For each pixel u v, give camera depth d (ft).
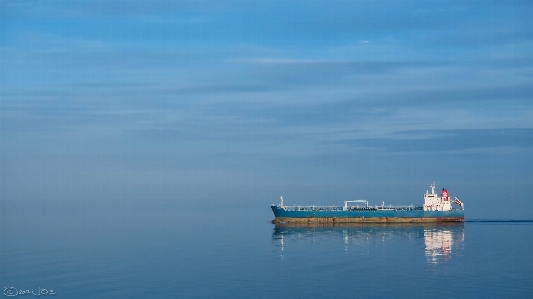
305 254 469.57
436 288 339.77
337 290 337.11
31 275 394.93
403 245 518.37
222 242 580.71
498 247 504.43
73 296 334.85
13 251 522.88
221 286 350.84
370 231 643.86
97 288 352.08
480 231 653.71
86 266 429.38
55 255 492.54
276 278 370.73
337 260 436.35
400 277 369.71
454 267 403.13
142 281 368.89
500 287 341.21
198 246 548.72
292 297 323.16
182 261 447.01
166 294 334.03
